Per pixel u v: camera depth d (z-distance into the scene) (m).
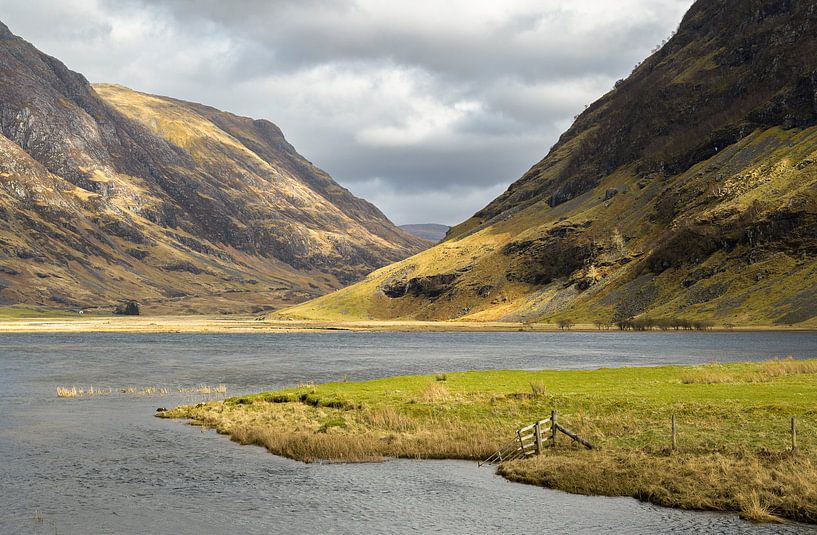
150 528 34.47
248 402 67.19
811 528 32.53
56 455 48.91
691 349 160.00
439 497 38.47
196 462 46.75
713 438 44.03
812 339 190.88
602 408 54.16
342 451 47.34
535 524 34.16
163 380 97.69
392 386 72.31
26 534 33.72
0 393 83.38
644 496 37.34
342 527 34.34
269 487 40.81
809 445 41.47
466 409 56.25
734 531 32.34
